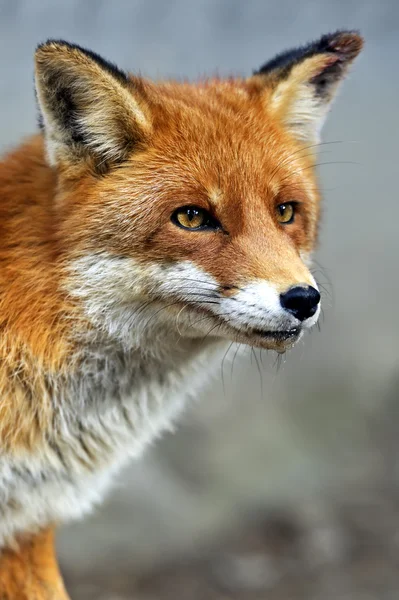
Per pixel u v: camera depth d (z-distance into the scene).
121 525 13.79
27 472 7.71
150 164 7.53
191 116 7.81
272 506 15.25
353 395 18.22
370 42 29.95
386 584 13.41
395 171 24.75
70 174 7.53
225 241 7.40
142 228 7.36
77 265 7.48
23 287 7.53
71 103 7.47
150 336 7.82
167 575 13.28
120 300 7.55
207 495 15.18
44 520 8.13
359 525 15.09
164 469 15.45
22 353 7.46
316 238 8.73
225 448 16.41
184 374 8.47
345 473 16.56
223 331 7.49
